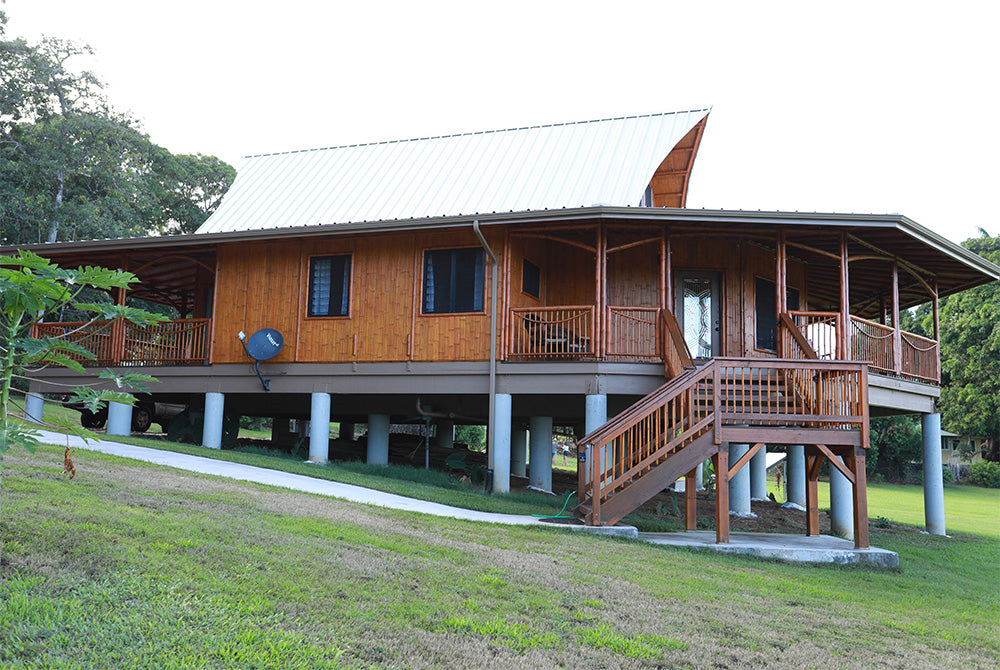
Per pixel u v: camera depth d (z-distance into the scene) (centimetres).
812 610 700
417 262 1466
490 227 1409
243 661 396
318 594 526
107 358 1609
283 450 1878
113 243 1535
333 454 1905
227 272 1591
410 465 1786
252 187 1948
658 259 1566
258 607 476
